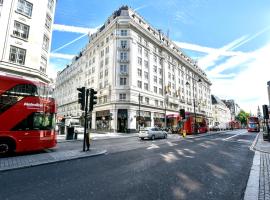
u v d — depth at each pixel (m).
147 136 22.27
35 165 8.29
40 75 23.98
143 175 6.77
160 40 53.50
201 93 81.12
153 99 47.69
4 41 21.61
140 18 49.12
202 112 77.44
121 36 43.84
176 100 56.84
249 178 6.28
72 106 66.56
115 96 41.28
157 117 47.88
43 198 4.70
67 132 21.62
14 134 10.38
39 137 11.31
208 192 5.14
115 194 4.96
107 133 37.88
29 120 11.02
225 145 16.27
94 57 53.00
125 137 27.81
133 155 11.02
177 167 7.97
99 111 46.09
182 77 64.62
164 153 11.76
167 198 4.71
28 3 24.33
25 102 11.00
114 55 43.38
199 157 10.36
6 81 10.49
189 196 4.85
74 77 67.25
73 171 7.37
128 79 42.19
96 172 7.20
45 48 26.84
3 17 21.91
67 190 5.26
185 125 31.81
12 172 7.23
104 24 51.38
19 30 23.17
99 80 48.75
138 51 45.56
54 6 29.31
